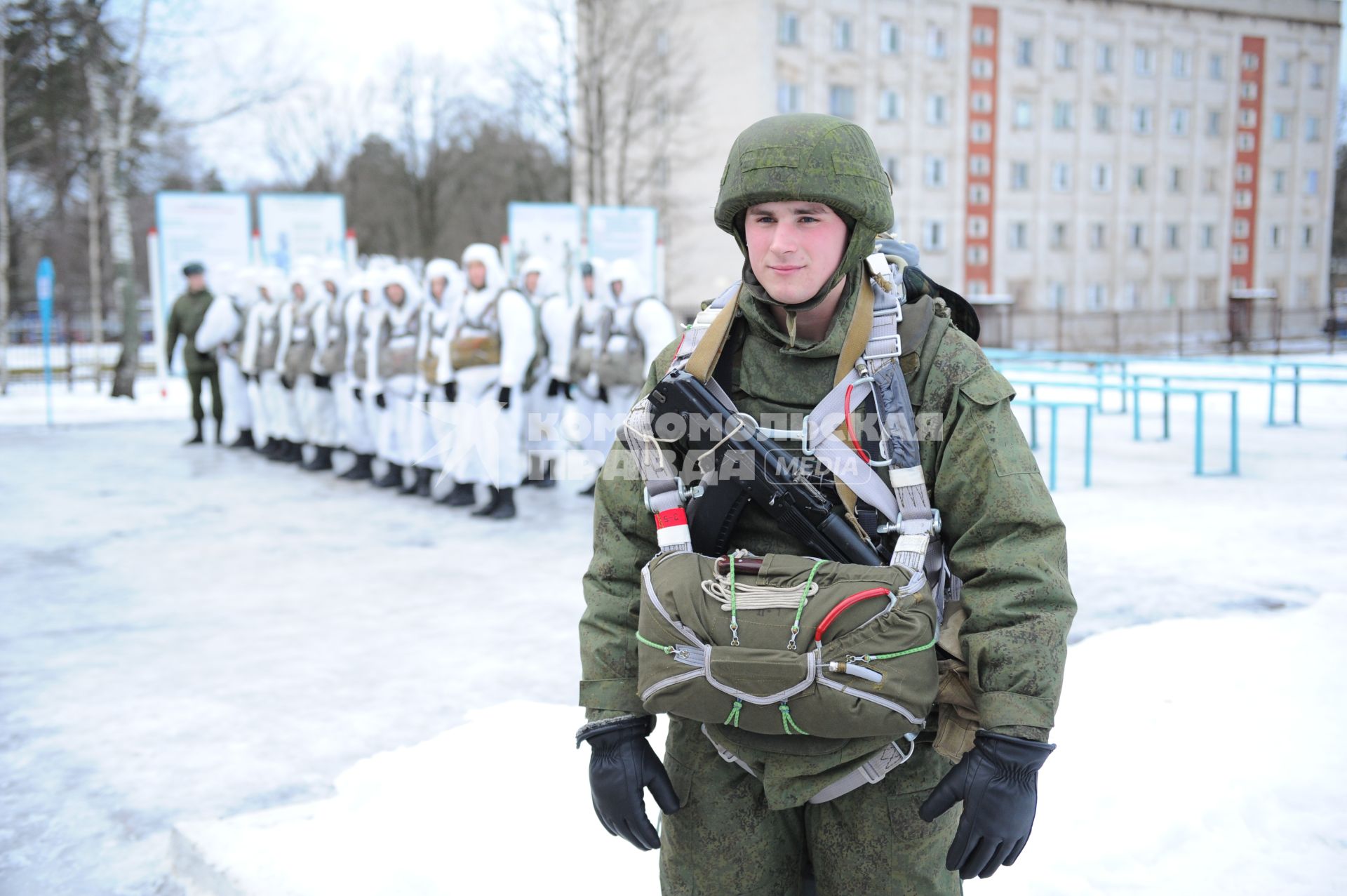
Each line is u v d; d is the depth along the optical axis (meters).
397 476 9.70
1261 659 3.96
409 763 3.21
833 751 1.37
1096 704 3.51
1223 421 13.22
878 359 1.41
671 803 1.49
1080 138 44.34
